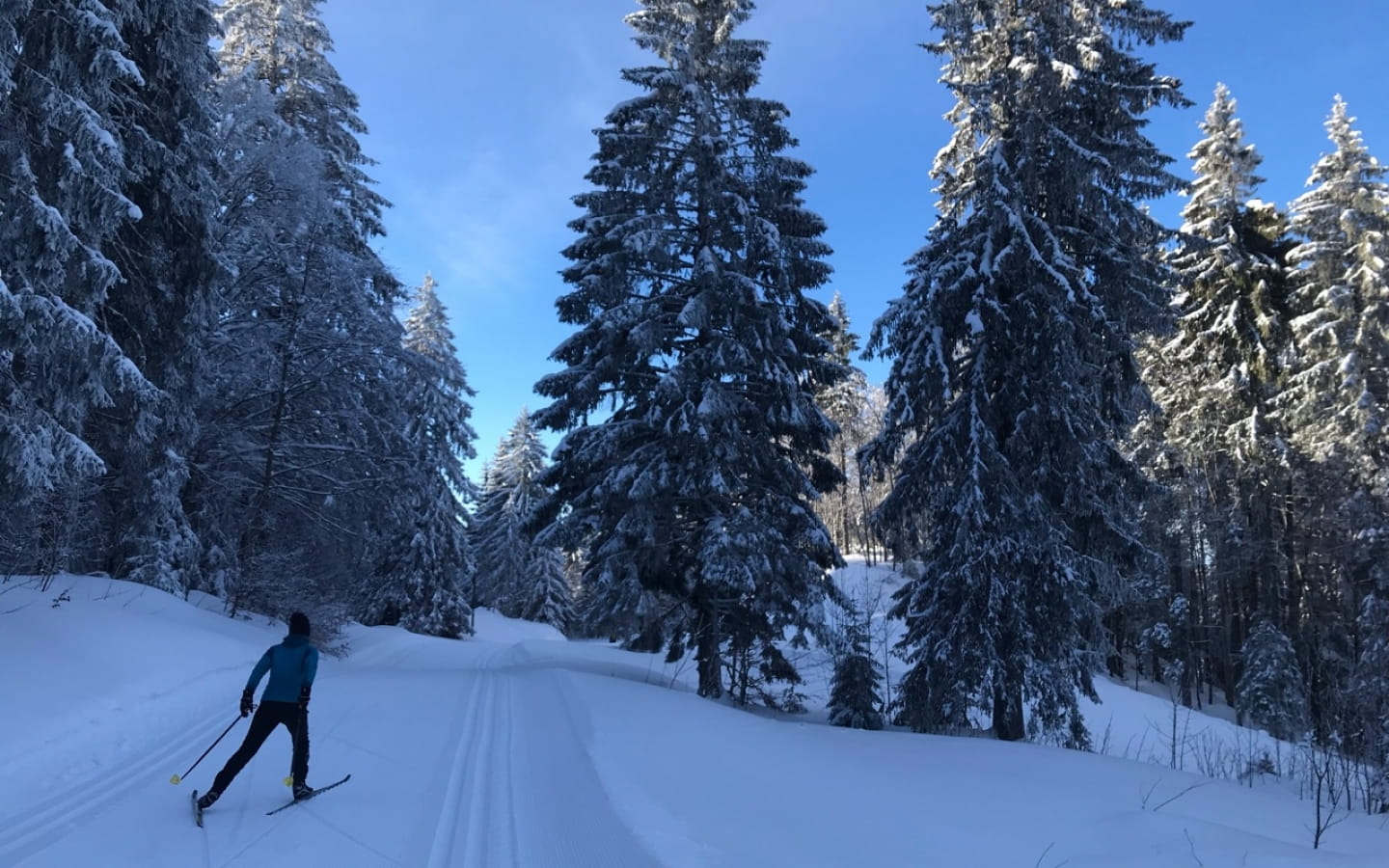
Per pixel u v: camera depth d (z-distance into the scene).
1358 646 22.16
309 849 4.89
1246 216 25.06
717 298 14.98
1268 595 24.69
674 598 16.25
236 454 19.45
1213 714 26.70
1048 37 13.34
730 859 4.53
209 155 14.24
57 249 8.98
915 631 14.30
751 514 14.76
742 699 16.55
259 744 5.80
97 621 10.14
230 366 18.27
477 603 58.78
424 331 36.03
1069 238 13.80
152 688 8.84
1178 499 26.31
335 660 18.17
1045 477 12.94
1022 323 12.98
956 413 13.87
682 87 15.99
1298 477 23.45
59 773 6.09
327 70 23.55
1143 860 5.00
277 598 18.36
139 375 10.05
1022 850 5.23
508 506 55.88
